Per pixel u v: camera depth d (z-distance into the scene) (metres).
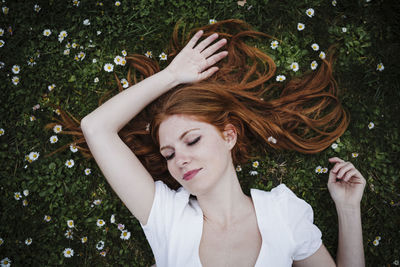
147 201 1.65
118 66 2.25
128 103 1.68
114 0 2.28
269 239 1.64
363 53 2.29
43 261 2.21
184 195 1.76
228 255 1.63
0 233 2.21
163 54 2.21
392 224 2.23
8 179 2.24
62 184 2.23
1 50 2.30
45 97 2.28
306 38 2.28
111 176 1.60
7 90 2.29
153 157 2.04
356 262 1.83
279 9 2.27
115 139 1.63
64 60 2.29
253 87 2.14
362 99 2.29
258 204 1.73
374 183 2.25
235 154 2.10
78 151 2.23
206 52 1.90
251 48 2.20
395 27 2.32
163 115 1.72
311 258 1.72
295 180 2.24
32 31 2.31
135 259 2.22
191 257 1.61
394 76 2.30
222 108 1.77
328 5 2.30
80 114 2.25
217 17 2.28
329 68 2.19
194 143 1.63
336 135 2.19
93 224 2.22
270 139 2.08
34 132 2.27
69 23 2.30
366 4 2.31
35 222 2.23
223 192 1.67
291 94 2.16
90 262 2.22
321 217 2.21
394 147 2.27
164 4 2.29
